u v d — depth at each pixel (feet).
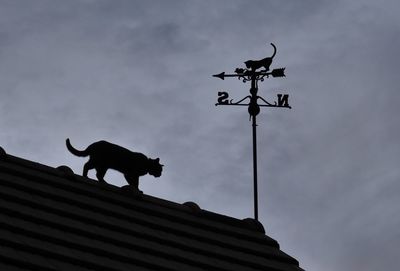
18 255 58.08
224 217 74.08
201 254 68.23
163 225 69.36
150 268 63.57
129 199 71.05
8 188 65.46
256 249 71.97
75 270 59.41
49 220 63.31
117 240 64.69
